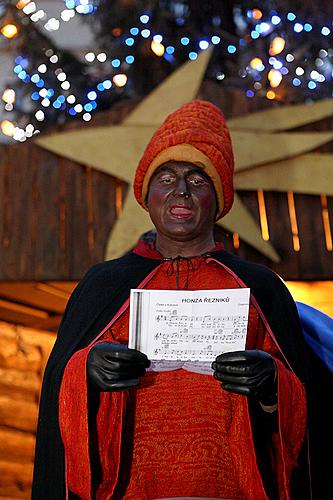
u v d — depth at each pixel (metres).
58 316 5.74
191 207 2.46
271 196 4.80
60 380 2.35
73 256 4.77
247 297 2.17
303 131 4.87
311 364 2.93
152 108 4.91
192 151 2.51
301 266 4.72
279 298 2.52
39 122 6.42
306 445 2.46
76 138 4.86
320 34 6.22
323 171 4.79
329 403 2.90
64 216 4.82
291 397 2.21
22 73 6.36
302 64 6.21
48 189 4.86
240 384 2.12
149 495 2.21
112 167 4.82
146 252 2.57
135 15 6.21
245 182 4.76
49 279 4.75
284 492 2.32
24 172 4.89
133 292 2.20
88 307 2.50
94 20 6.37
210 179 2.53
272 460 2.34
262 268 2.58
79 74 6.48
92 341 2.41
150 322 2.18
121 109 4.96
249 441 2.22
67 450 2.26
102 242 4.78
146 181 2.59
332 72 6.23
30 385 5.88
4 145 4.93
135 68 6.34
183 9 6.32
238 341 2.15
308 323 3.01
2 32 6.31
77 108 6.25
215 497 2.21
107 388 2.13
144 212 4.75
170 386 2.28
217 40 6.18
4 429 5.68
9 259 4.78
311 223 4.77
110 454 2.25
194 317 2.18
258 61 6.04
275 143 4.79
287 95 6.11
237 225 4.72
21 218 4.83
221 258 2.52
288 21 6.23
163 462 2.23
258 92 6.23
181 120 2.59
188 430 2.24
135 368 2.14
